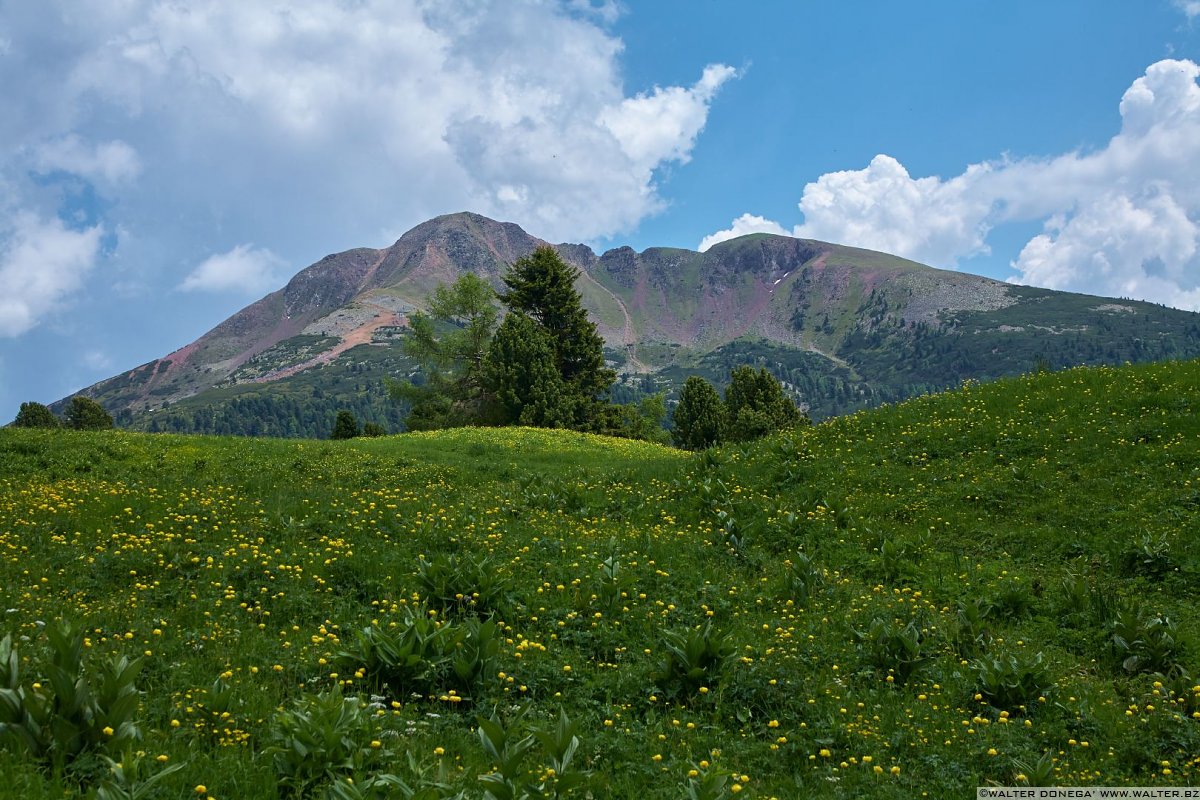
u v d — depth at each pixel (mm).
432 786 5184
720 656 8430
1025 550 14938
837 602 11984
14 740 5281
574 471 26078
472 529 14516
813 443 22875
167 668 7691
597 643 9477
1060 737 7727
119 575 11016
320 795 5316
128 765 5020
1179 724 7820
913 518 17000
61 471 21375
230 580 10953
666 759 6738
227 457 25719
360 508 16062
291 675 7922
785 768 6785
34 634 8148
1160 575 13047
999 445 19922
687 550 14250
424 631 8148
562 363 63438
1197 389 20406
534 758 6430
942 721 7934
